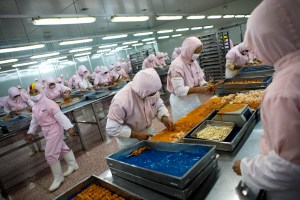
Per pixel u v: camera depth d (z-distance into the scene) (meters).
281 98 0.62
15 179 3.59
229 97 2.42
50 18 3.56
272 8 0.61
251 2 10.43
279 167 0.64
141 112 1.87
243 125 1.54
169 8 9.37
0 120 4.21
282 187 0.68
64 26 8.52
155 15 5.35
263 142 0.84
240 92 2.56
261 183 0.72
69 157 3.21
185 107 2.79
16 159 4.55
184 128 1.85
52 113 2.86
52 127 2.90
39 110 2.85
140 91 1.64
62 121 2.89
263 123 0.76
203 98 5.74
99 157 3.64
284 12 0.60
